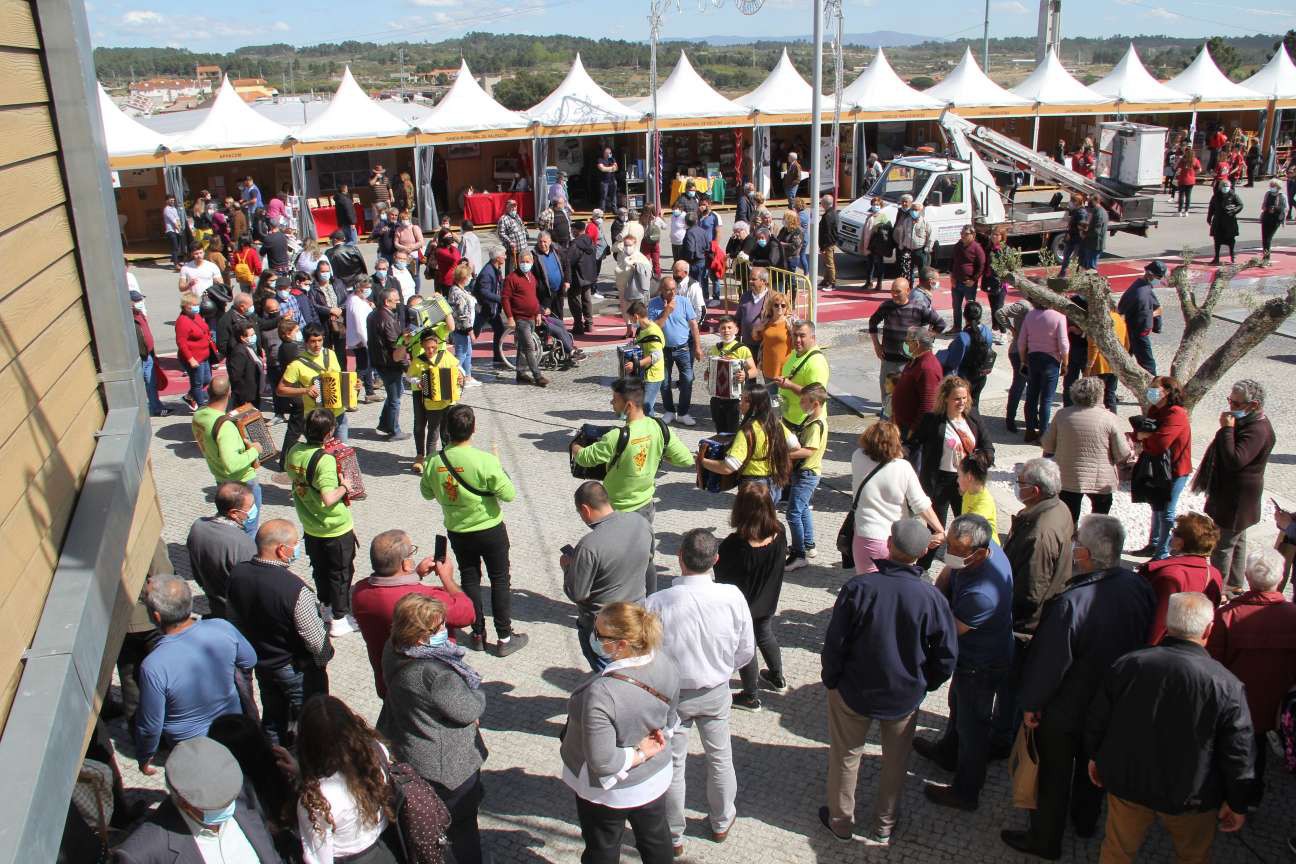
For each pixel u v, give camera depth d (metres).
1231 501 6.61
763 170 27.95
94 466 4.62
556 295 15.16
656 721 3.93
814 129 13.46
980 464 5.74
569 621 7.06
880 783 4.72
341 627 6.80
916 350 7.98
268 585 5.12
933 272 10.06
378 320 10.54
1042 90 29.64
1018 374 10.34
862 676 4.48
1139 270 18.91
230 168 27.61
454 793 4.15
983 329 9.38
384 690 5.03
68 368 4.68
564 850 4.85
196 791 3.23
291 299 12.53
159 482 9.84
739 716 5.88
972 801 5.01
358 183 28.92
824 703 5.99
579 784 3.99
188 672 4.62
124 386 5.23
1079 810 4.82
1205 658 3.90
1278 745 5.31
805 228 18.41
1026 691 4.44
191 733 4.69
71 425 4.58
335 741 3.55
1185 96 30.05
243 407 7.60
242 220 22.28
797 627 6.82
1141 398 7.98
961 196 19.30
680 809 4.69
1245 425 6.52
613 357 14.12
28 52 4.51
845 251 19.91
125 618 4.71
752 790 5.24
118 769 5.12
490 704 6.05
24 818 2.62
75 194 4.87
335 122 24.31
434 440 9.73
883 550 6.10
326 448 6.47
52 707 3.09
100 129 5.02
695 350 11.02
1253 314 7.65
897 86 28.58
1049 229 19.77
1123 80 30.55
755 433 6.96
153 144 22.36
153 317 17.81
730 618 4.56
